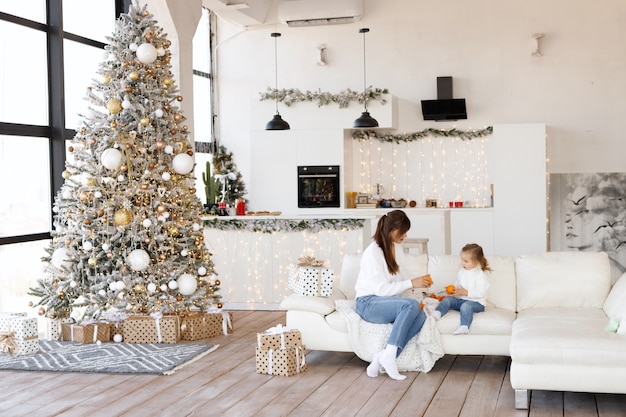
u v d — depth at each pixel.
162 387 4.86
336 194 10.20
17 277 6.72
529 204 9.67
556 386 4.21
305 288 5.49
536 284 5.49
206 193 10.51
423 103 10.22
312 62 10.87
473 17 10.31
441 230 9.81
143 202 6.34
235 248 8.02
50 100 7.07
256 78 11.07
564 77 10.05
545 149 9.62
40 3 6.98
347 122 10.15
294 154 10.33
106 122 6.30
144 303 6.42
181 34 7.58
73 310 6.89
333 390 4.72
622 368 4.14
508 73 10.23
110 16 8.15
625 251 9.85
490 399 4.48
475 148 10.35
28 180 6.84
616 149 9.91
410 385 4.82
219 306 6.77
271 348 5.18
